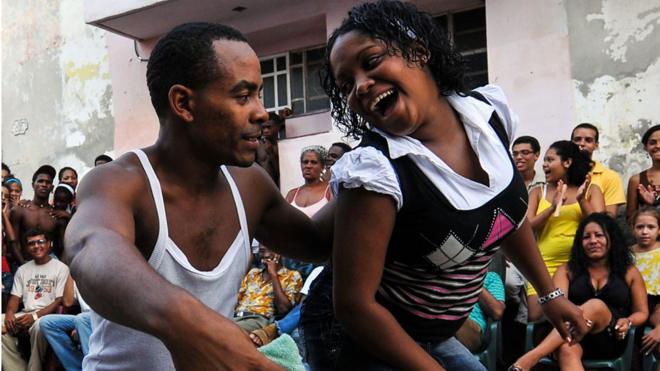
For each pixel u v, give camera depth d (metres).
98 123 9.35
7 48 10.02
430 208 1.95
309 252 2.36
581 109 6.22
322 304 2.26
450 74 2.08
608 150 6.08
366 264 1.93
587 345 4.74
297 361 1.96
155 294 1.32
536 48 6.45
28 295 6.93
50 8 9.75
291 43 8.45
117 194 1.84
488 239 2.05
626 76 6.05
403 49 1.99
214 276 2.01
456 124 2.09
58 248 7.81
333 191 2.02
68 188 8.07
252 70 1.91
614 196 5.56
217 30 1.91
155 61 1.93
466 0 7.16
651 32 5.98
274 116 7.57
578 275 4.95
